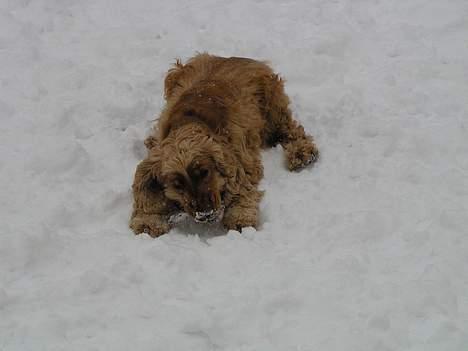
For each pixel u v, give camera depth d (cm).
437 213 385
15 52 464
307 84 449
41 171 410
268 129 429
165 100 438
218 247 382
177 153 383
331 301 364
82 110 436
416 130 420
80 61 461
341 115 430
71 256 381
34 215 394
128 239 387
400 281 367
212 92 407
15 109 437
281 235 387
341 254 377
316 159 416
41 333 359
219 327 359
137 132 429
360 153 414
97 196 404
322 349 353
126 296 369
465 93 435
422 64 449
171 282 371
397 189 398
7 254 379
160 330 360
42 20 484
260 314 362
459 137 414
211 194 383
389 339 354
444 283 364
